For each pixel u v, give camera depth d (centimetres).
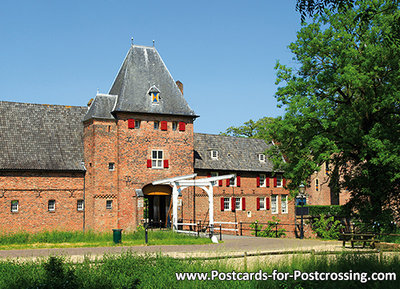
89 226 3278
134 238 2741
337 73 2864
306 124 2867
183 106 3622
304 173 2942
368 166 2916
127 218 3306
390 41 1691
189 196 3722
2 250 2181
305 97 2875
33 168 3181
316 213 5353
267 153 3319
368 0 2758
